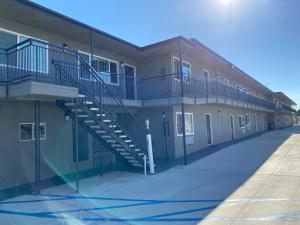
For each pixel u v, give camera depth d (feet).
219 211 18.31
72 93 25.09
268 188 23.52
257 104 95.30
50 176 32.09
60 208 20.76
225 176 29.37
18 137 29.19
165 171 33.99
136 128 46.50
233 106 70.49
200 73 58.54
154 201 21.61
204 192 23.45
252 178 27.68
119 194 24.26
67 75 29.50
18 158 29.04
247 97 81.51
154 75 48.67
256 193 22.15
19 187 27.73
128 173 33.76
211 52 49.96
